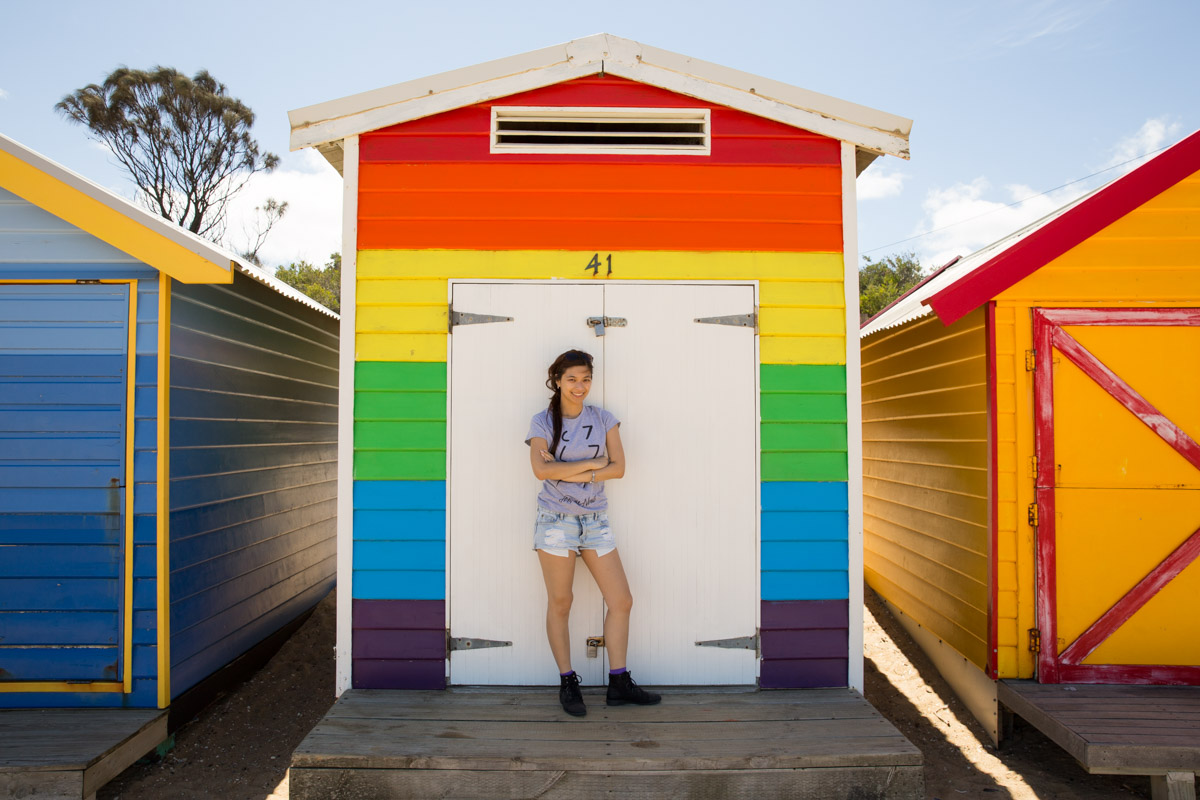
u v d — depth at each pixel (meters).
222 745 4.15
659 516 3.93
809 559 3.96
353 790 3.15
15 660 3.87
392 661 3.89
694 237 4.01
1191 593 4.12
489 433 3.92
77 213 3.78
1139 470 4.16
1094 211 4.02
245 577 4.88
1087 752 3.36
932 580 5.10
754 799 3.16
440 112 4.00
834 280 4.02
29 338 3.89
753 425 3.96
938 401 4.94
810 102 4.01
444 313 3.96
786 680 3.94
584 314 3.96
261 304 5.06
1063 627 4.15
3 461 3.88
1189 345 4.19
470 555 3.90
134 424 3.87
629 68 4.01
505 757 3.15
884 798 3.18
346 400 3.89
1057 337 4.18
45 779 3.22
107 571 3.88
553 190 4.01
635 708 3.64
